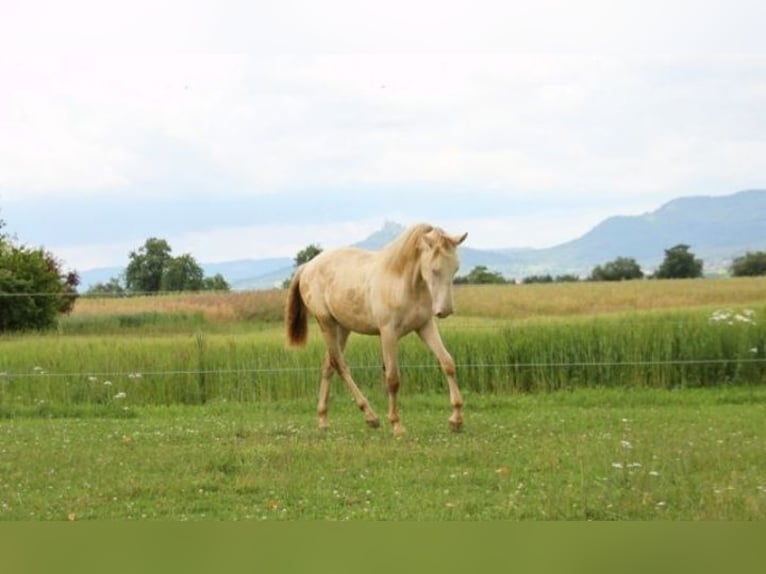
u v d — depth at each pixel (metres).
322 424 13.80
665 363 17.94
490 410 15.84
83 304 29.11
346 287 13.46
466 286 35.00
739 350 18.09
